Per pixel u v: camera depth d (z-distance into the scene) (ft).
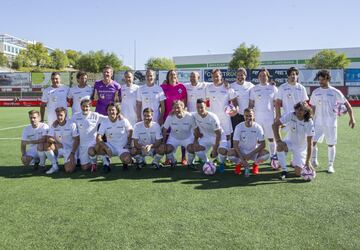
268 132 22.98
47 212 13.58
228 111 22.74
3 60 237.45
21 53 257.55
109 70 23.44
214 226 12.05
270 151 23.34
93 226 12.14
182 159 23.43
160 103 23.62
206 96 23.94
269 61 207.41
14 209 13.94
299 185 17.39
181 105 21.24
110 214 13.30
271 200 14.90
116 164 23.11
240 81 23.90
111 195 15.79
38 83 110.83
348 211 13.47
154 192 16.22
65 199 15.21
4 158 25.25
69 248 10.53
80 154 21.48
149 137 21.40
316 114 21.03
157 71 102.78
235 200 14.92
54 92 24.04
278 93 22.16
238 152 19.65
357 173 19.89
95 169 21.01
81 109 22.22
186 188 16.92
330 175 19.45
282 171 18.97
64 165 21.91
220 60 212.64
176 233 11.50
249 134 19.99
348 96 100.63
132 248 10.46
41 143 20.84
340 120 55.36
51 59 269.85
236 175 19.75
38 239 11.16
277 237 11.13
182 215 13.12
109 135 21.27
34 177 19.48
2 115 66.49
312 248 10.37
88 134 21.35
